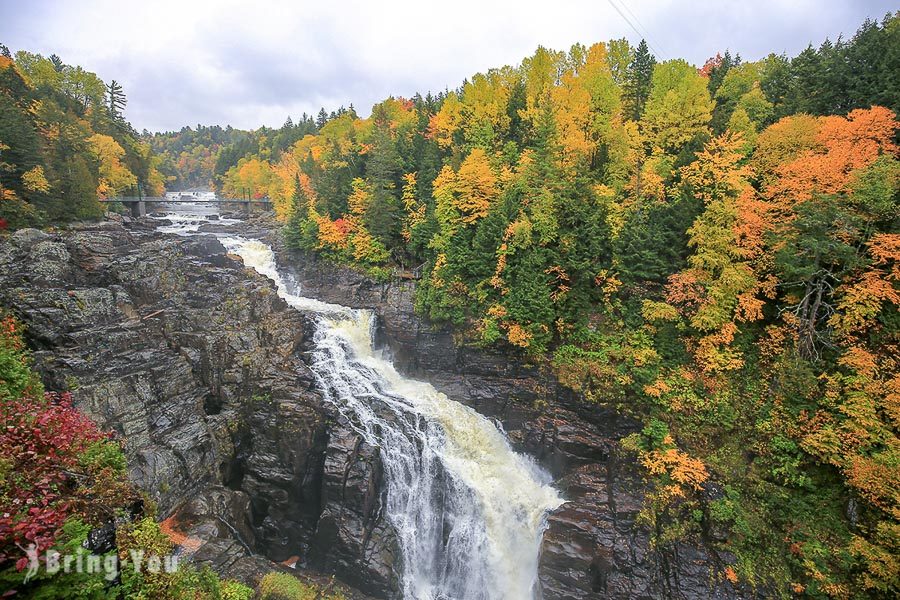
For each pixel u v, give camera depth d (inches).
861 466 911.0
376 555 1060.5
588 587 968.3
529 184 1441.9
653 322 1299.2
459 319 1513.3
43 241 1306.6
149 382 1142.3
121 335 1154.0
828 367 1080.2
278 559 1155.9
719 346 1212.5
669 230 1318.9
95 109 3115.2
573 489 1144.8
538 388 1368.1
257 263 2078.0
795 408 1063.0
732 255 1197.7
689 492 1058.7
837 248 1012.5
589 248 1360.7
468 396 1429.6
